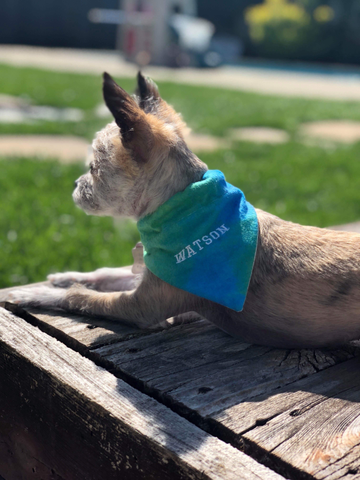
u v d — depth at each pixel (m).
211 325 0.88
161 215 0.77
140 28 7.72
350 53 9.87
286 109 4.66
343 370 0.75
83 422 0.69
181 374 0.73
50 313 0.90
